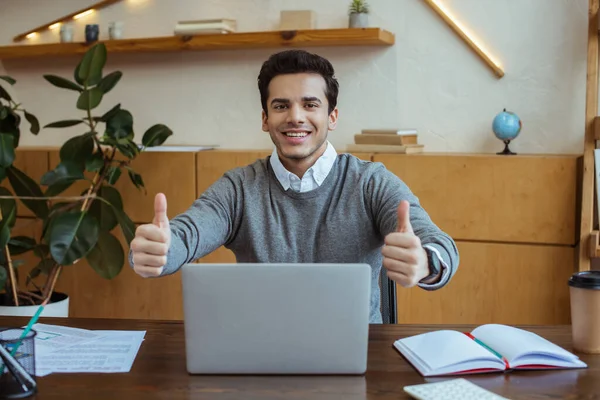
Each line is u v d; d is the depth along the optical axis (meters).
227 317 1.29
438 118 3.23
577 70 3.00
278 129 1.86
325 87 1.87
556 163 2.73
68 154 3.05
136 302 3.37
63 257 2.85
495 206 2.82
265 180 1.98
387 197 1.86
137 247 1.42
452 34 3.17
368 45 3.29
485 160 2.82
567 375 1.29
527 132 3.10
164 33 3.61
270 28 3.44
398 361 1.38
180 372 1.32
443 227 2.90
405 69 3.26
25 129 3.93
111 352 1.44
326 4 3.34
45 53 3.64
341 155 2.01
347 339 1.29
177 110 3.63
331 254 1.92
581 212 2.79
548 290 2.78
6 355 1.20
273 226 1.94
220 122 3.57
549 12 3.03
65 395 1.21
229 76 3.53
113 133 3.11
